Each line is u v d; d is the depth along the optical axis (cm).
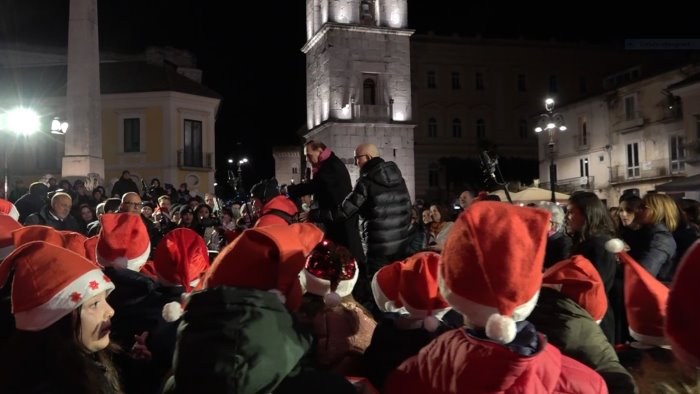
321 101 3619
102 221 406
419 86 5191
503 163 5128
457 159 5100
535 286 201
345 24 3478
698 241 178
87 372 227
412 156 3550
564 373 229
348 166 3422
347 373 297
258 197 734
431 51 5225
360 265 641
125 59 3534
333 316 305
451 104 5238
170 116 3108
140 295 368
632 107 3562
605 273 438
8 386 217
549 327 283
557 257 485
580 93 5466
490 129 5312
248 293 196
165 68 3328
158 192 1659
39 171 3033
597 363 277
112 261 395
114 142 3120
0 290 259
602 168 3794
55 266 228
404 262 333
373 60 3531
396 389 238
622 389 270
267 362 184
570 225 475
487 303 203
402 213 644
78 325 230
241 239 231
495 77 5344
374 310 538
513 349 201
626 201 574
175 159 3117
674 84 3145
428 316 295
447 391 212
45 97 3045
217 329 187
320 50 3638
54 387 217
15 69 3275
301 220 661
